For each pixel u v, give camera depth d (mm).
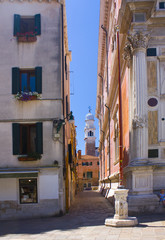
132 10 14273
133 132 14062
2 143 15883
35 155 15508
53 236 9328
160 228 9148
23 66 16484
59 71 16516
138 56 14188
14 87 16203
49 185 15445
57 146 15844
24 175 15297
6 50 16594
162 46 14797
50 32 16844
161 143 14000
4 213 15289
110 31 24766
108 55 27594
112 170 25875
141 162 13414
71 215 15797
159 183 13617
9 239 9273
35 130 16484
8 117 16062
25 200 15453
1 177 15312
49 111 16125
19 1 17047
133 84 14336
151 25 14766
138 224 10188
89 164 82312
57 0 17094
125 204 10242
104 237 8336
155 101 14469
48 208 15312
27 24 17375
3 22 16828
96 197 32125
